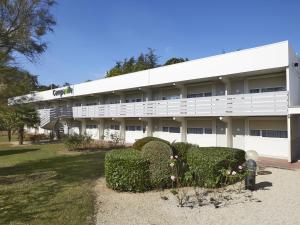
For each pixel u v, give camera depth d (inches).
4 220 276.1
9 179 477.1
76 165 609.0
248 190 379.9
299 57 783.7
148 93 1074.1
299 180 440.8
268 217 284.7
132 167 380.8
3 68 479.5
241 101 727.1
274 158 705.6
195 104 847.1
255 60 706.2
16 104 518.6
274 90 726.5
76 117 1443.2
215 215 291.7
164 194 368.8
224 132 841.5
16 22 479.5
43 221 272.2
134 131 1184.2
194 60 856.9
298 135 773.9
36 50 508.1
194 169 403.5
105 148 956.6
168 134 1029.8
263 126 749.3
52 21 518.6
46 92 1749.5
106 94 1342.3
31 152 912.3
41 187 410.3
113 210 310.2
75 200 339.9
